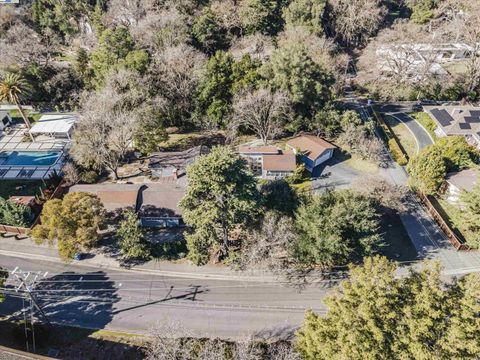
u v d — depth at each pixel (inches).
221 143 2810.0
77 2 3774.6
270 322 1604.3
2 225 2038.6
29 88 2864.2
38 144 2805.1
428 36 3432.6
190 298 1716.3
